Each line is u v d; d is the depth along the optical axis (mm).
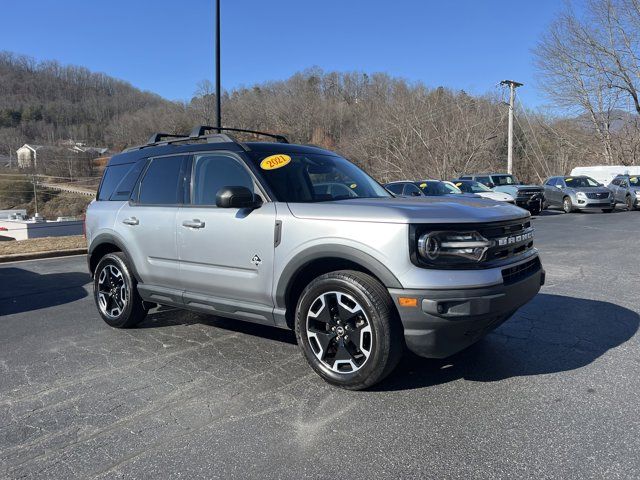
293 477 2490
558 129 40906
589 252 9766
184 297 4387
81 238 13555
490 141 36281
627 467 2484
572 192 21500
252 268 3852
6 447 2836
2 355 4383
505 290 3213
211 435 2912
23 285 7641
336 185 4320
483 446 2717
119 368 4012
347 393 3422
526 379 3580
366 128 40312
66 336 4922
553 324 4883
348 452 2695
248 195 3756
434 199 3922
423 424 2971
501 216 3406
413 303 3094
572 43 35531
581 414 3041
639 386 3416
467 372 3725
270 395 3424
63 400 3430
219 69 13062
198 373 3855
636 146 35594
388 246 3180
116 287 5094
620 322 4934
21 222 29562
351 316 3377
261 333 4836
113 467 2613
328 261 3553
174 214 4410
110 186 5375
